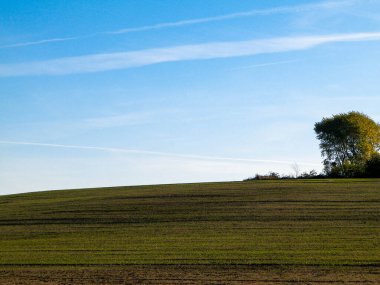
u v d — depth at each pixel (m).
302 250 27.19
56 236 34.38
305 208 39.88
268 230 32.97
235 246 28.73
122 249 29.25
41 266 25.81
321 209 39.19
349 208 39.09
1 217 42.78
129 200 47.94
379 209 38.28
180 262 25.53
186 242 30.39
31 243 32.41
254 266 24.25
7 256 28.61
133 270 24.19
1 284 22.11
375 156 73.69
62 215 42.12
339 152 94.19
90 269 24.70
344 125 92.00
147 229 35.19
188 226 35.50
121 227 36.34
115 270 24.30
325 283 20.89
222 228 34.25
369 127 92.19
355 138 92.38
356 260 24.75
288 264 24.44
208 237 31.58
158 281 21.92
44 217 41.72
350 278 21.59
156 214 40.50
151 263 25.53
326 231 31.92
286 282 21.22
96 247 30.19
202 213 39.97
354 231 31.62
